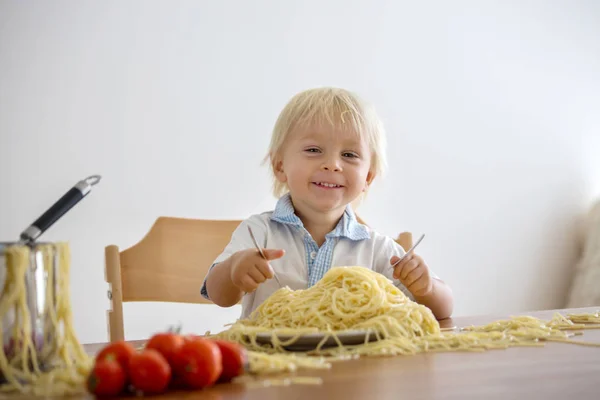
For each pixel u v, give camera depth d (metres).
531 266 2.76
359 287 0.88
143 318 2.18
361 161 1.44
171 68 2.23
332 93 1.48
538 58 2.81
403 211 2.54
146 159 2.19
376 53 2.53
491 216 2.70
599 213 2.73
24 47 2.08
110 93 2.16
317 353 0.76
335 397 0.54
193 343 0.58
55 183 2.09
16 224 2.05
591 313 1.17
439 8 2.64
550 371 0.65
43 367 0.61
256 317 0.94
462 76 2.67
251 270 1.04
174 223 1.50
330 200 1.41
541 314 1.22
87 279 2.11
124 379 0.56
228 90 2.30
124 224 2.16
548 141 2.82
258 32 2.36
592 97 2.89
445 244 2.61
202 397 0.55
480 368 0.67
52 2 2.11
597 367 0.67
